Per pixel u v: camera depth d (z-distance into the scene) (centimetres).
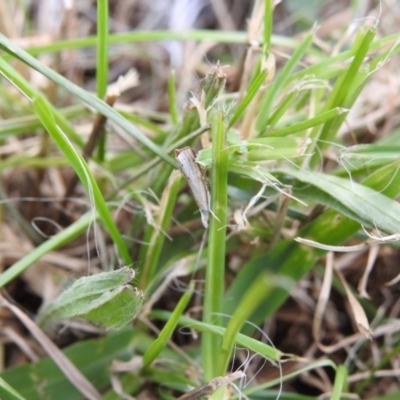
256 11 17
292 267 16
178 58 25
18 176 21
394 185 15
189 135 15
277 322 19
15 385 17
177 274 17
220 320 15
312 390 19
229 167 15
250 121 16
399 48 16
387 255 19
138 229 17
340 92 16
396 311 19
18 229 20
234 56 26
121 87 18
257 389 16
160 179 17
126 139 19
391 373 18
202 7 27
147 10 28
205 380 15
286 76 16
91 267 19
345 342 18
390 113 20
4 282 16
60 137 14
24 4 25
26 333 19
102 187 19
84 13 27
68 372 17
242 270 17
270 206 17
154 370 17
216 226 15
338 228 16
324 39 25
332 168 19
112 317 14
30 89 16
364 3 22
